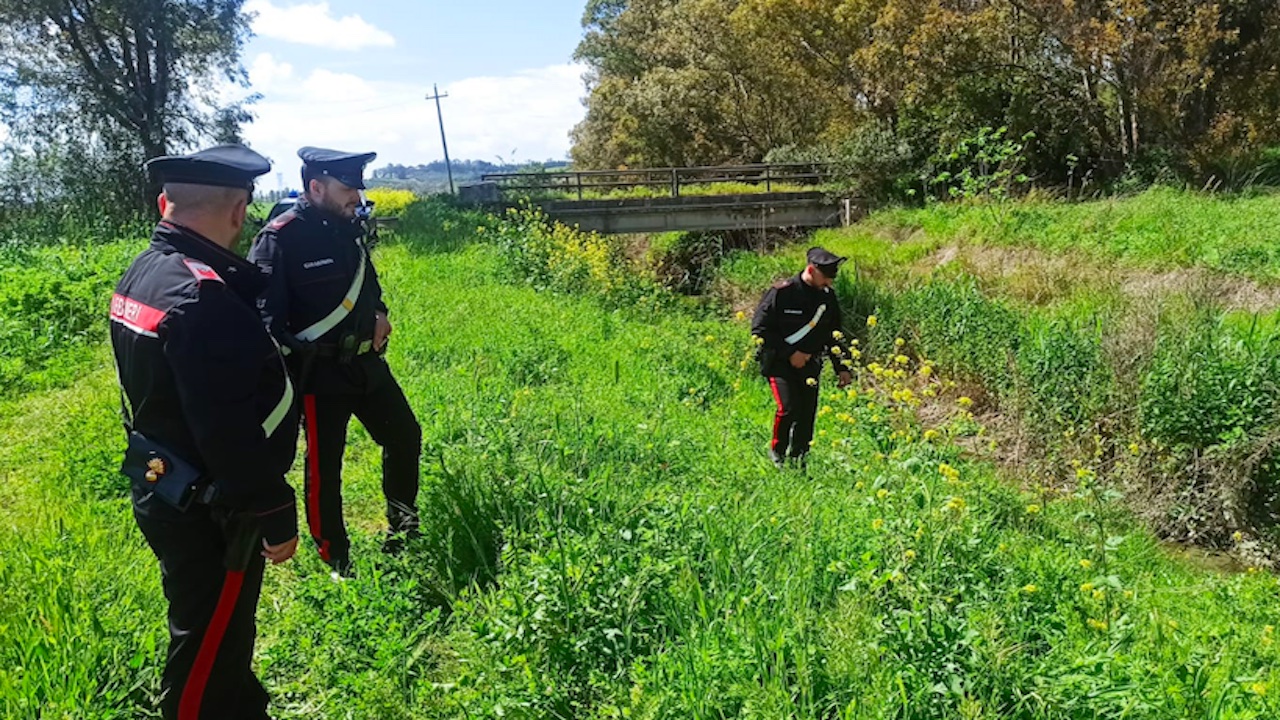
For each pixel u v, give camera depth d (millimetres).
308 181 3623
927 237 18172
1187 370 7875
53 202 24875
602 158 49062
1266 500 7227
